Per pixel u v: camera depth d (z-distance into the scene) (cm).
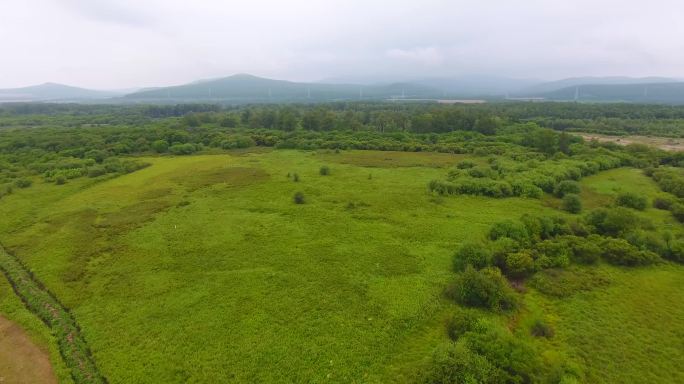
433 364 2353
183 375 2438
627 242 3931
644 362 2516
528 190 6028
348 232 4600
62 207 5609
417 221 4956
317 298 3231
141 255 4059
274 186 6594
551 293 3278
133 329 2869
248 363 2525
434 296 3241
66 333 2839
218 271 3709
